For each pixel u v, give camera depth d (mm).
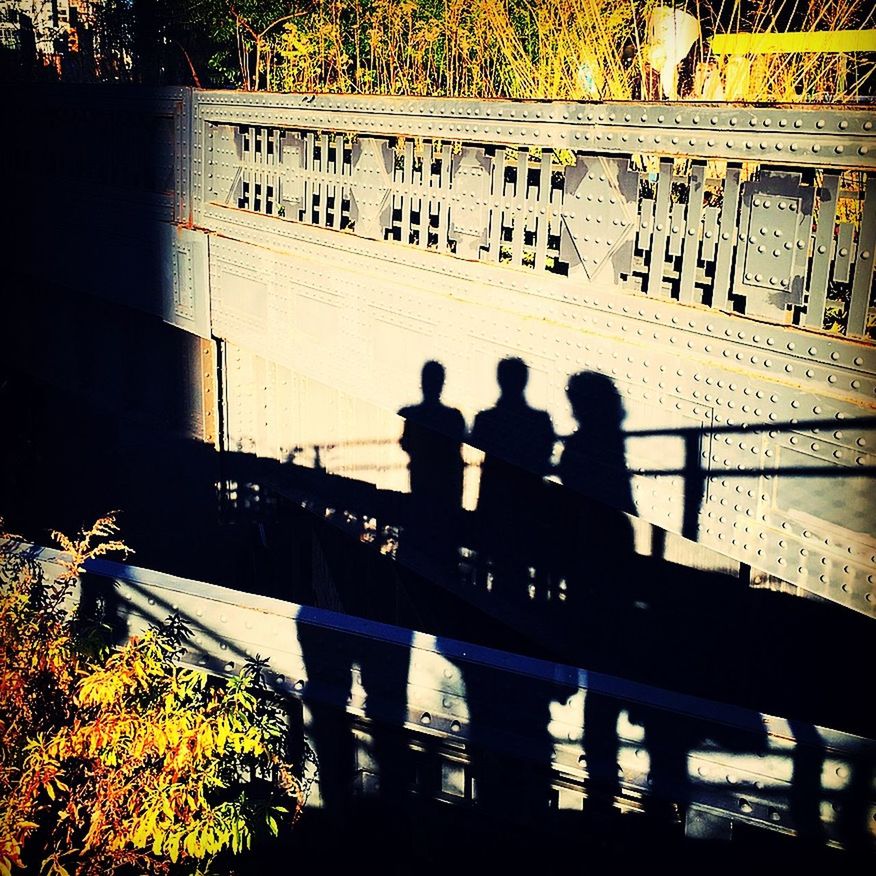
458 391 6277
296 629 5742
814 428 4324
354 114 6805
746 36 5496
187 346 10312
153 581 6125
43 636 5562
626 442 5191
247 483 9797
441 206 6234
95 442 18562
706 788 4738
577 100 5125
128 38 16531
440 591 8406
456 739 5324
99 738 5160
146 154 9984
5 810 4977
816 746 4441
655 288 4961
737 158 4469
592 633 6605
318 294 7523
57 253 12156
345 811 5996
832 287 4520
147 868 5238
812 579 4414
